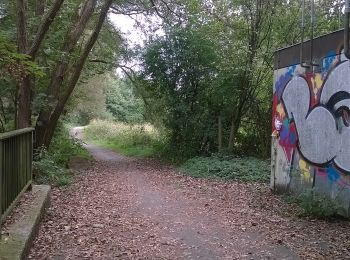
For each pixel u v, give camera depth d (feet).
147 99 69.56
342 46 26.02
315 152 29.09
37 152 41.47
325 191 27.78
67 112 71.51
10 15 44.98
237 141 59.36
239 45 53.06
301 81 31.32
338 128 26.30
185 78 60.18
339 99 26.27
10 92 44.80
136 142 86.79
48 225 21.80
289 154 33.12
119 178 44.06
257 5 51.39
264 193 35.24
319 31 47.88
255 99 55.47
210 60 57.52
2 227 17.19
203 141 60.03
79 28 46.83
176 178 44.57
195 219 25.21
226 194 34.65
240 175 44.32
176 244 19.80
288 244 20.06
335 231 22.59
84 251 18.16
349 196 24.98
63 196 31.96
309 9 48.88
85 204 29.09
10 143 18.60
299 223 24.31
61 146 58.65
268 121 55.42
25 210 20.18
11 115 52.85
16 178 20.08
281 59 34.86
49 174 38.37
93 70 71.41
